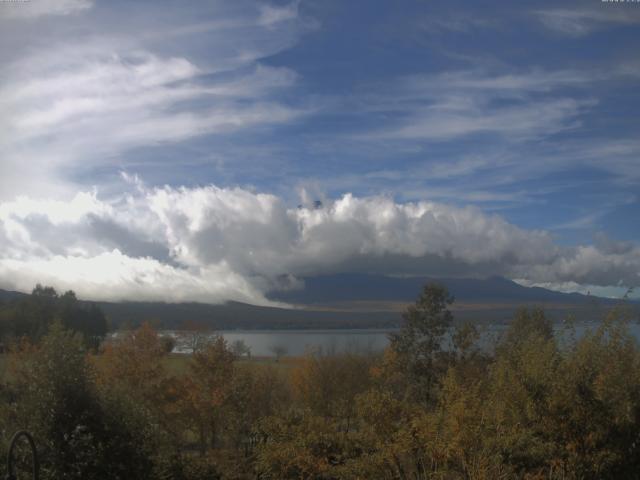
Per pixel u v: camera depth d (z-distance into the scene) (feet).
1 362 77.30
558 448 36.73
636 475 37.96
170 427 94.17
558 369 39.81
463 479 35.99
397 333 127.34
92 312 201.77
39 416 42.73
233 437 95.81
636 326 41.14
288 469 51.55
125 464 44.73
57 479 41.57
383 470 40.47
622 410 37.88
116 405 45.93
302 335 426.10
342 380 137.69
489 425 36.91
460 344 108.27
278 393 129.29
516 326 86.58
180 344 174.91
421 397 104.99
